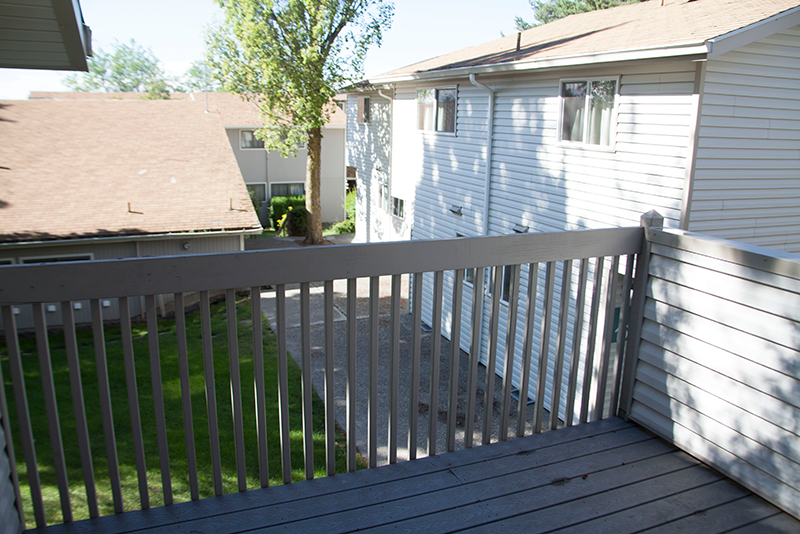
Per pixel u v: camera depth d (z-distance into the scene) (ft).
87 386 30.99
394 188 48.88
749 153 22.62
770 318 7.53
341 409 29.27
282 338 7.34
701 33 20.72
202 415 26.91
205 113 66.18
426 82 41.39
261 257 6.97
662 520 7.40
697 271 8.54
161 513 7.16
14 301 6.09
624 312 9.88
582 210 27.27
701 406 8.65
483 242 8.31
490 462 8.62
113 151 55.98
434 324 8.26
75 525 6.89
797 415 7.29
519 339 31.58
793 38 22.25
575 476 8.31
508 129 32.22
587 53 24.35
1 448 6.40
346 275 7.52
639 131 23.59
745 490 8.07
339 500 7.57
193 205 50.72
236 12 57.36
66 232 43.62
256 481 20.81
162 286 6.59
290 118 69.05
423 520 7.22
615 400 10.27
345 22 59.21
